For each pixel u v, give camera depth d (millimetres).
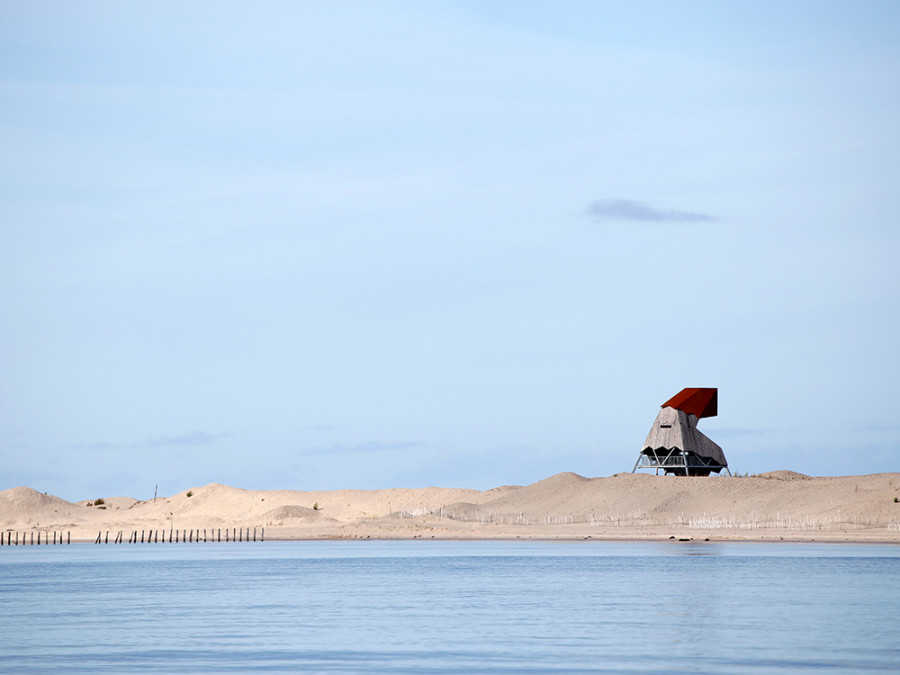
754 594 189875
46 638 144000
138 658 127500
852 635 140875
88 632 149500
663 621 155750
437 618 161875
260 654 129500
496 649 131625
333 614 168375
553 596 191250
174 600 191750
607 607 173750
